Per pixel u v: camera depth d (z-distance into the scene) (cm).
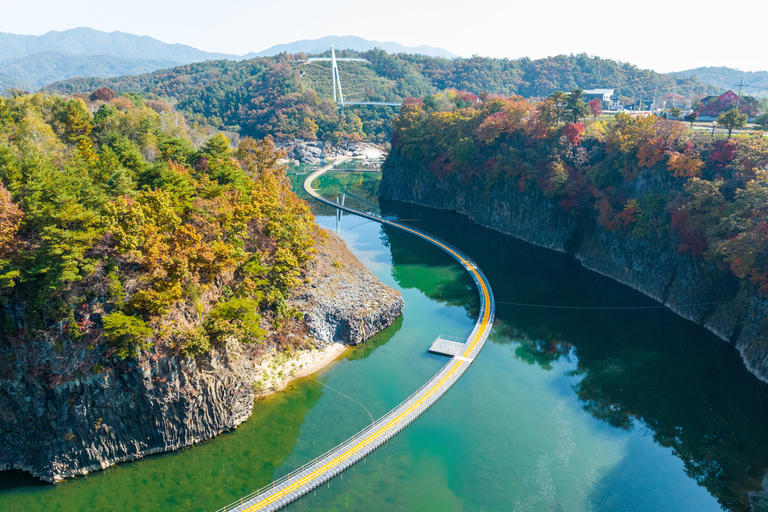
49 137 10088
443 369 9575
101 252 6988
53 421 6550
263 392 8712
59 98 13462
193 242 7881
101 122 12475
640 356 10531
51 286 6369
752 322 9831
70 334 6525
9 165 7369
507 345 10900
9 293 6538
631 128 14125
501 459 7562
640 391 9319
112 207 7194
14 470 6700
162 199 7806
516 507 6681
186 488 6875
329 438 7838
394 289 13012
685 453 7738
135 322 6581
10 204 6612
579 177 15638
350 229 19850
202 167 11094
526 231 17900
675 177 12612
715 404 8938
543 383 9525
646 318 12175
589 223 15512
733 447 7875
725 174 11738
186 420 7194
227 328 7475
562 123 18138
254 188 11344
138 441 7012
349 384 9200
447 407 8706
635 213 13488
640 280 13400
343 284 11231
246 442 7669
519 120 18850
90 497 6650
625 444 7925
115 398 6694
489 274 14988
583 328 11738
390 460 7475
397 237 18675
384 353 10338
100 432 6731
